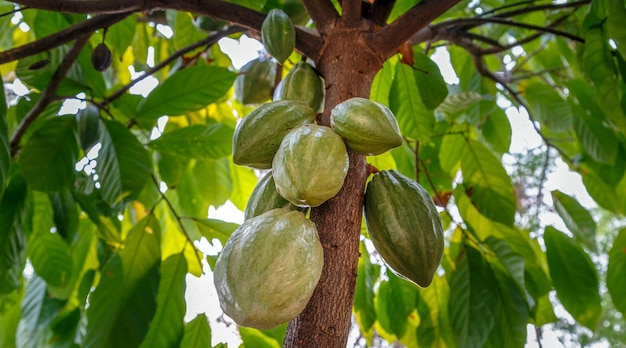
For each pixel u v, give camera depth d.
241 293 0.88
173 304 1.57
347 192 0.99
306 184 0.93
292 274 0.89
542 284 1.87
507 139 2.23
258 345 1.54
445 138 1.99
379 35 1.16
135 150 1.59
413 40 1.69
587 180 2.13
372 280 1.82
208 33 1.82
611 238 4.70
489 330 1.62
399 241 1.00
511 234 1.83
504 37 2.60
